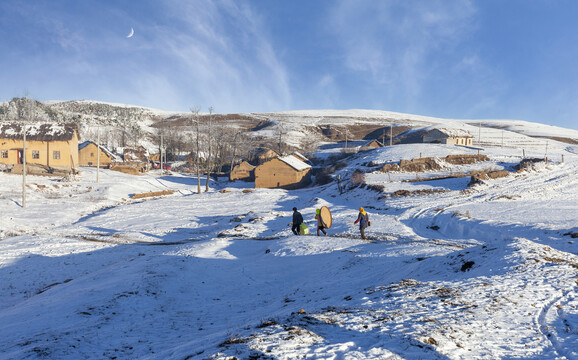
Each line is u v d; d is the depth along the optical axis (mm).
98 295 12516
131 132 180000
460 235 27391
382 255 15773
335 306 8477
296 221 25031
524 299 7781
